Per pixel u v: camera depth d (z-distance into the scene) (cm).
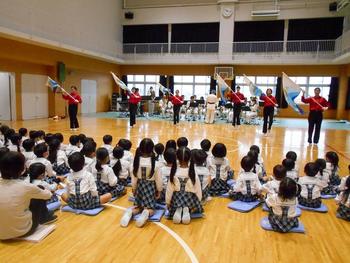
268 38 1595
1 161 244
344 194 315
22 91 1205
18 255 234
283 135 935
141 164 304
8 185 245
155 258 236
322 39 1530
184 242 262
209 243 262
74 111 947
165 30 1730
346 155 658
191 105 1362
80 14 1373
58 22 1233
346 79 1523
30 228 258
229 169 414
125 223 288
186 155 301
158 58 1681
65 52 1351
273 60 1531
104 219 303
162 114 1470
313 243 267
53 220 293
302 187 341
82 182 314
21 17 1039
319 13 1501
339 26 1501
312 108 769
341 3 1327
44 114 1332
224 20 1602
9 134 489
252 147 438
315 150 700
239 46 1603
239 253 247
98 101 1706
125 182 396
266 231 287
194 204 311
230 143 772
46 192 266
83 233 273
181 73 1741
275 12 1511
